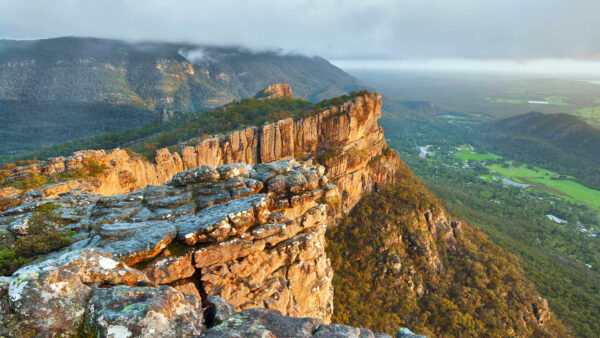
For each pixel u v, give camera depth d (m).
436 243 113.62
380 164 127.00
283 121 100.88
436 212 118.88
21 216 27.58
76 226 25.55
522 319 92.56
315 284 34.12
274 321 13.55
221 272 25.11
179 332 12.00
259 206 27.72
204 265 24.53
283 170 33.78
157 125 169.62
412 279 96.75
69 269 13.84
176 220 26.25
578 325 101.38
